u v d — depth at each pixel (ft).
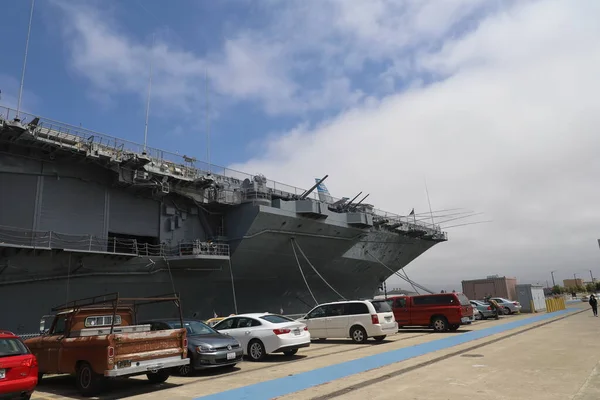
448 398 23.09
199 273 69.67
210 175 69.41
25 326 52.75
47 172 57.36
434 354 40.65
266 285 81.20
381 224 98.58
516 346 44.52
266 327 42.75
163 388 30.12
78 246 58.39
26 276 53.52
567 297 325.42
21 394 25.09
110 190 63.98
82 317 32.68
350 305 56.39
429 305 67.92
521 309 119.24
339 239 86.43
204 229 74.90
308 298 91.81
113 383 32.73
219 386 29.76
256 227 71.87
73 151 56.54
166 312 68.08
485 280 142.72
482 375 29.25
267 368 37.11
